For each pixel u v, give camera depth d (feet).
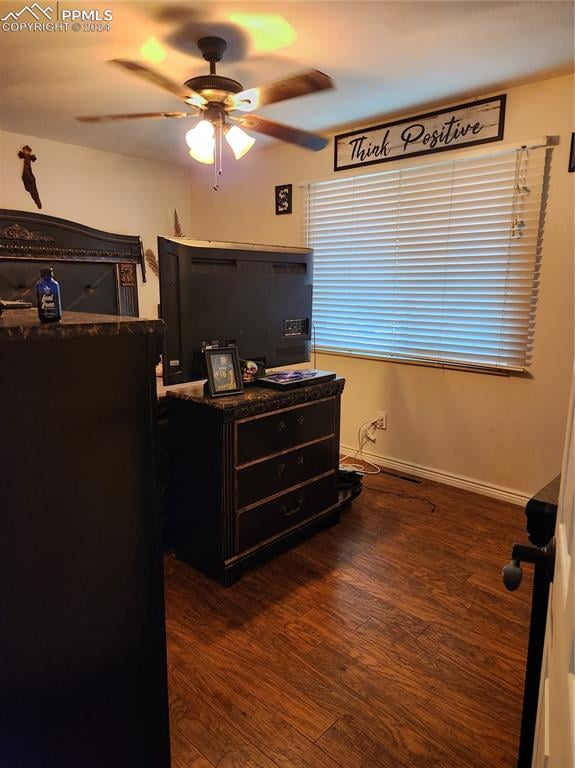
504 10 6.32
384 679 5.49
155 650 3.57
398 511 9.52
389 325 11.51
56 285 3.08
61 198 13.08
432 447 11.07
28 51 7.52
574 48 7.43
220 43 7.17
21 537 2.81
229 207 14.74
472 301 10.05
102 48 7.44
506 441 9.93
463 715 5.04
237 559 7.14
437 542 8.36
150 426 3.32
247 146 7.91
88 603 3.17
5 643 2.82
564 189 8.64
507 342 9.70
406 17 6.52
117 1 6.12
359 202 11.62
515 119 9.01
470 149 9.60
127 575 3.34
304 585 7.16
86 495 3.06
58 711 3.11
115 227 14.25
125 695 3.45
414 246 10.78
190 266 6.81
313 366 13.20
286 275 8.09
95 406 3.03
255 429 7.07
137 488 3.31
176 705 5.13
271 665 5.67
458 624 6.36
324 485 8.47
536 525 3.55
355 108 10.07
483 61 7.88
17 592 2.84
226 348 7.15
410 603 6.77
